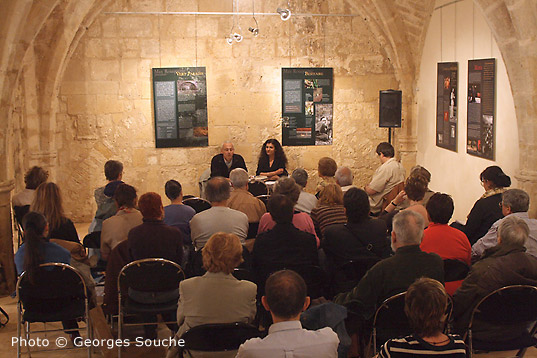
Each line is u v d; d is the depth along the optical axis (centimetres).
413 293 267
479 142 731
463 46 779
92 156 966
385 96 917
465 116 781
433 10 895
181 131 983
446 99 845
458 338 270
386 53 1005
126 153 975
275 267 423
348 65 1005
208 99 986
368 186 721
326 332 271
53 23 854
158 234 429
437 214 425
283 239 425
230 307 342
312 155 1020
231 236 347
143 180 985
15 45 601
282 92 994
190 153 992
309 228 482
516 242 372
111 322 457
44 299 424
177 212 516
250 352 261
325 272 434
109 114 962
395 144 1023
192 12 960
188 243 505
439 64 869
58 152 955
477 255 463
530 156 600
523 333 379
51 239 463
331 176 651
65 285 416
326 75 1002
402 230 359
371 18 966
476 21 735
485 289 367
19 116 866
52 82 885
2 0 575
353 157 1027
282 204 424
